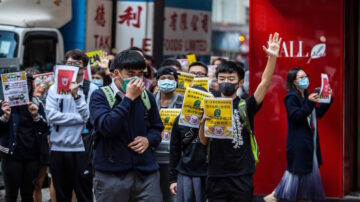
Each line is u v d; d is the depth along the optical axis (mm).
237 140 7406
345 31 11016
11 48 14258
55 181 9484
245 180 7418
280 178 11188
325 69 10953
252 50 11141
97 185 6934
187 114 7793
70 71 9133
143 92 7031
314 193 9969
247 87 14414
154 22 17656
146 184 6957
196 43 21281
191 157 8367
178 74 10305
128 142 6844
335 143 10977
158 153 9219
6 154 9305
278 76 11102
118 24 17734
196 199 8375
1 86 9484
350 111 11617
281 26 11039
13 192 9445
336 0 10852
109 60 12344
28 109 9305
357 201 11070
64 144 9336
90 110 6941
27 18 14836
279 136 11164
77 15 16484
